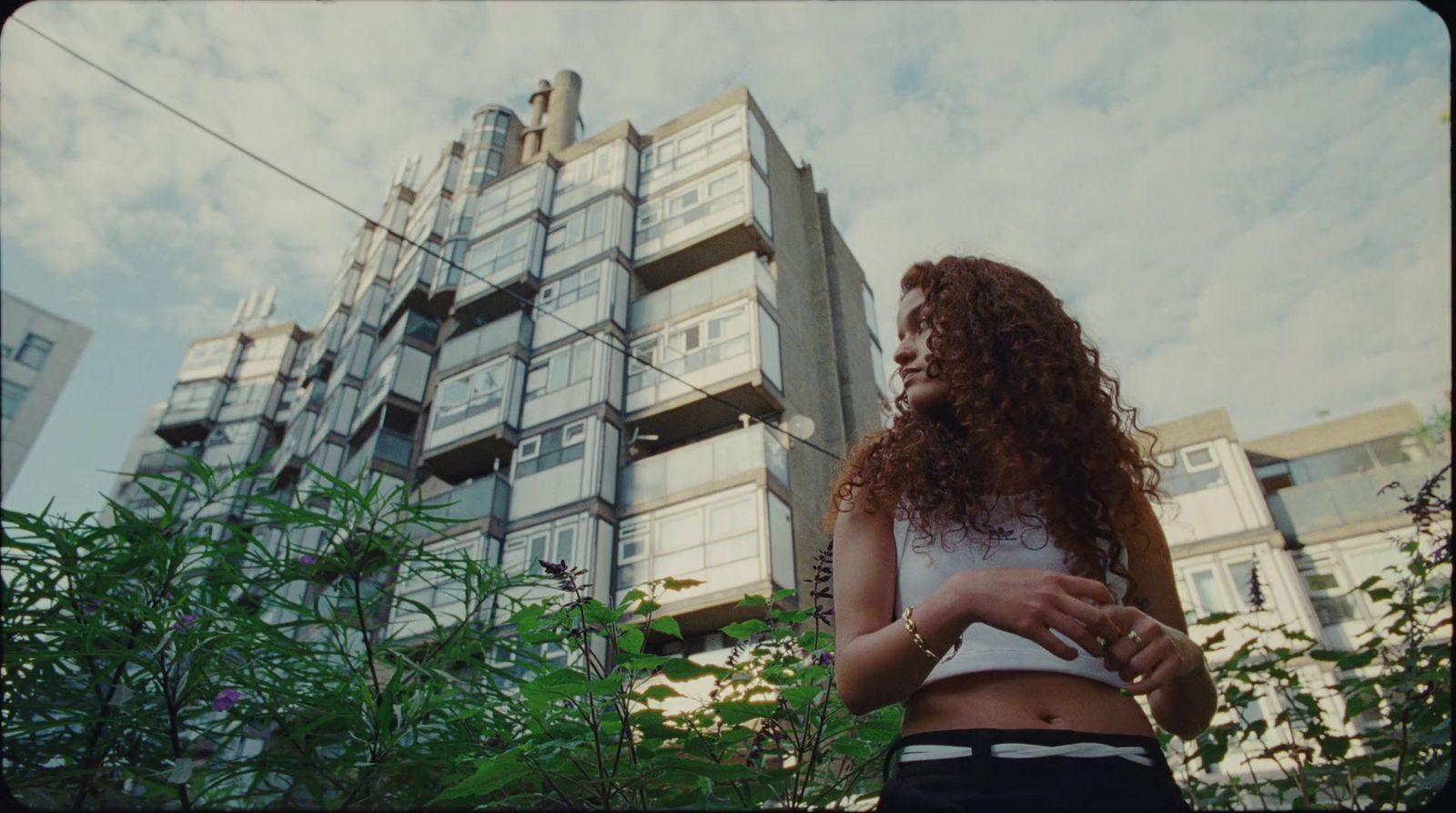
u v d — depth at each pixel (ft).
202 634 6.13
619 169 52.85
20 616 5.63
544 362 45.60
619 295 46.80
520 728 7.64
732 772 5.53
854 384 49.24
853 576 3.54
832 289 53.57
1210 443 41.57
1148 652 2.64
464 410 45.50
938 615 2.86
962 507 3.54
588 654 5.64
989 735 2.94
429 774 6.92
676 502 36.86
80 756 5.80
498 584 8.11
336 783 6.53
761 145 53.57
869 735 5.95
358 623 7.64
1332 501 38.17
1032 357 3.94
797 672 6.14
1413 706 7.41
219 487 7.22
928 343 4.16
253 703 6.64
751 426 39.32
